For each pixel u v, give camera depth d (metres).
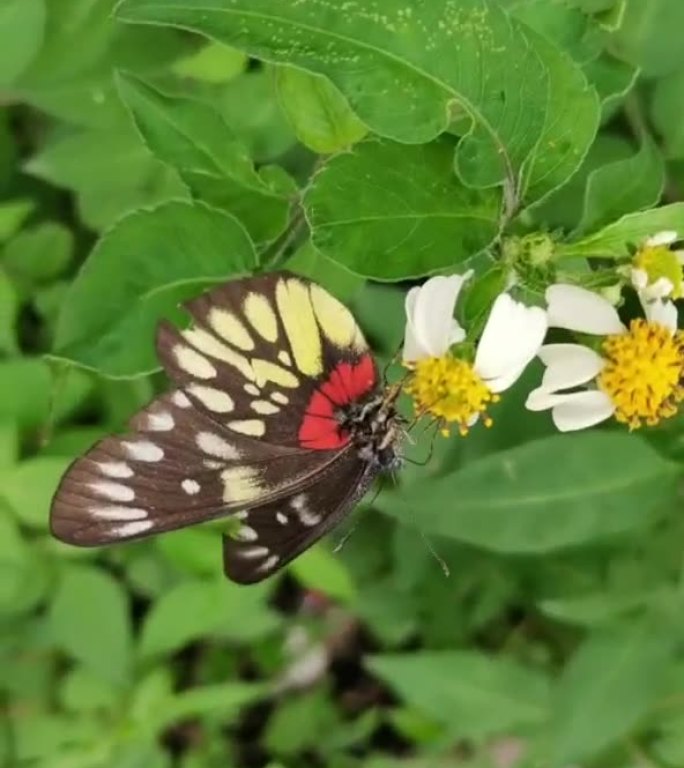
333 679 0.51
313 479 0.37
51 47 0.43
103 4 0.43
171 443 0.36
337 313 0.37
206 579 0.45
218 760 0.50
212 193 0.39
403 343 0.39
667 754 0.46
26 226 0.47
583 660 0.44
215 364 0.36
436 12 0.35
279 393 0.37
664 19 0.41
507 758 0.48
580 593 0.46
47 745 0.47
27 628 0.47
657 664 0.44
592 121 0.37
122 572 0.47
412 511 0.42
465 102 0.36
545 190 0.37
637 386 0.38
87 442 0.44
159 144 0.39
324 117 0.38
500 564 0.47
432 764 0.49
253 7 0.35
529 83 0.36
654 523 0.44
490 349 0.37
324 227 0.37
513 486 0.42
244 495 0.36
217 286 0.37
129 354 0.38
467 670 0.46
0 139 0.46
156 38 0.43
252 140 0.42
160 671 0.46
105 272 0.38
